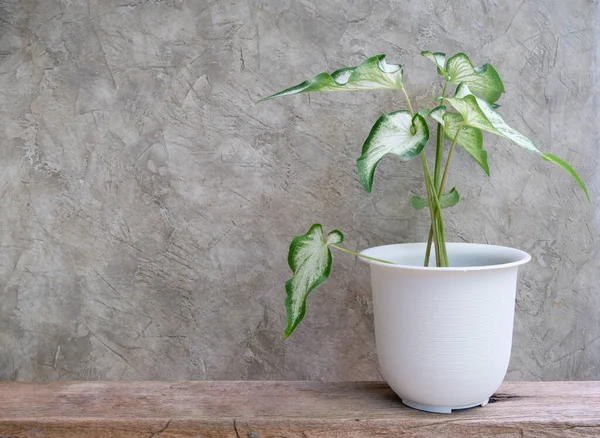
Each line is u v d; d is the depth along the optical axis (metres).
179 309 0.94
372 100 0.92
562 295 0.94
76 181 0.93
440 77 0.91
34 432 0.75
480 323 0.72
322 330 0.94
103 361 0.95
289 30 0.91
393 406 0.79
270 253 0.94
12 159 0.93
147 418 0.75
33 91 0.92
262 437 0.74
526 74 0.92
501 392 0.83
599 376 0.95
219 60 0.92
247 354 0.95
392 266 0.72
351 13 0.91
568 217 0.93
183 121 0.92
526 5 0.91
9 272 0.94
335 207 0.93
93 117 0.92
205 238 0.94
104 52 0.92
